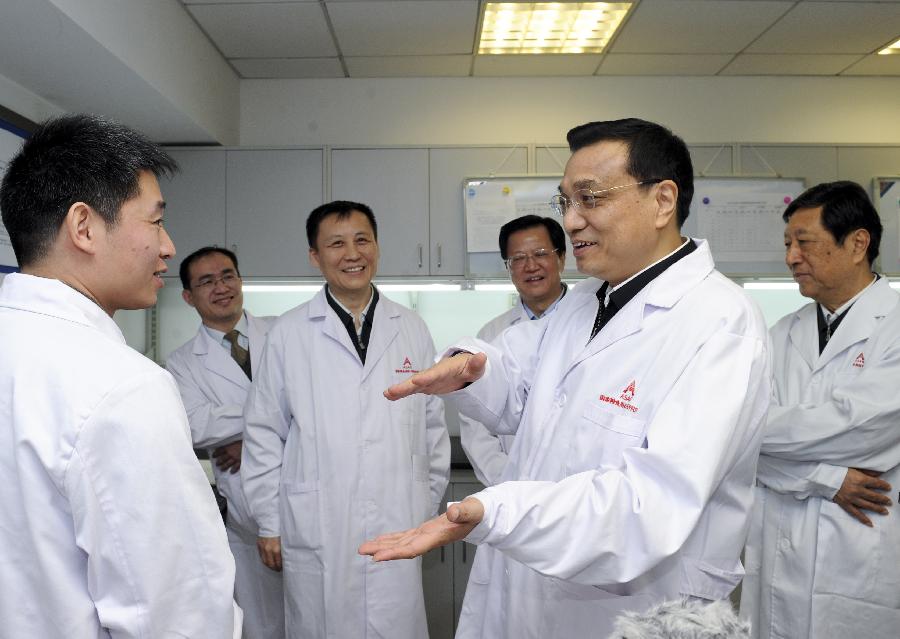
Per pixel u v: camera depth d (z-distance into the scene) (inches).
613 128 39.8
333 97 125.4
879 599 56.8
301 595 66.7
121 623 27.6
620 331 40.9
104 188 31.7
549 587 41.1
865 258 63.6
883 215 112.7
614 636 20.4
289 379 71.6
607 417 39.4
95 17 72.7
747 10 100.6
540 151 113.1
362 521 68.0
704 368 35.5
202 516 30.4
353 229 72.9
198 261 86.6
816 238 63.0
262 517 70.1
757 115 127.1
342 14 100.0
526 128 126.2
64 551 27.8
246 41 108.6
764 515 63.4
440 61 118.3
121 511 27.7
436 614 100.1
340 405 70.1
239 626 33.3
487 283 115.8
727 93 127.1
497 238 110.6
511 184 111.3
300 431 69.6
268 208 110.7
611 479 33.5
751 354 36.3
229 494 78.8
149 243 33.3
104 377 28.4
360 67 120.3
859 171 114.4
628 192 39.2
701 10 100.3
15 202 31.7
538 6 98.9
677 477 32.9
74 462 27.0
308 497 67.6
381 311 76.8
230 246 110.3
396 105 125.7
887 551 56.9
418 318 81.4
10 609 27.4
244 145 117.4
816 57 118.3
